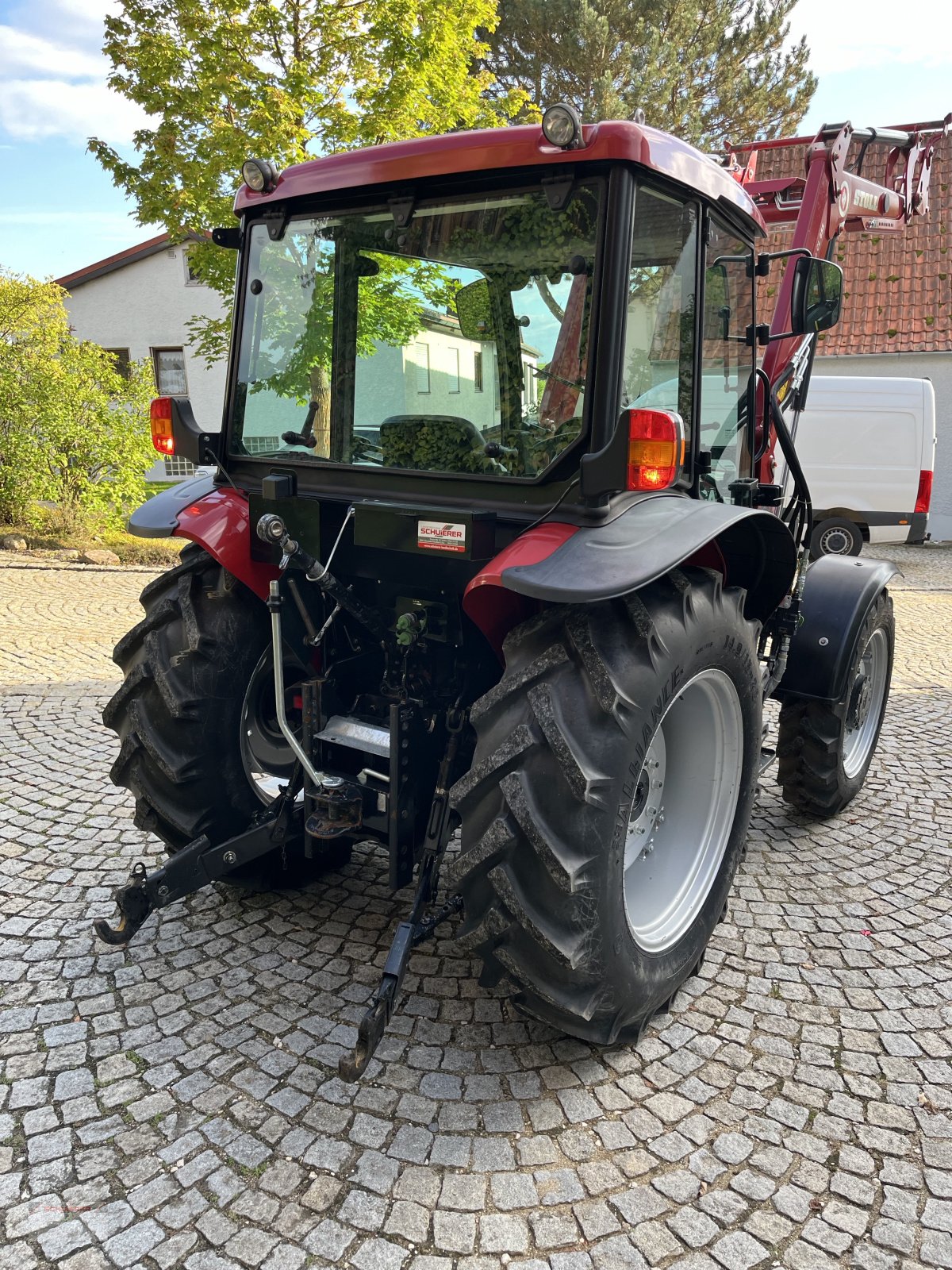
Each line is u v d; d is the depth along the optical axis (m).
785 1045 2.39
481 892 2.04
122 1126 2.04
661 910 2.50
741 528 2.64
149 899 2.44
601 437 2.04
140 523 2.70
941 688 6.13
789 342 3.81
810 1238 1.81
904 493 10.87
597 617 2.05
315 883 3.17
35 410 10.14
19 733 4.57
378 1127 2.06
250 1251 1.75
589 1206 1.87
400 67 8.64
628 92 17.16
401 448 2.39
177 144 8.53
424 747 2.43
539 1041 2.38
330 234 2.44
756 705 2.63
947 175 14.87
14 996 2.50
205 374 18.94
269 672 2.82
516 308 2.15
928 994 2.64
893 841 3.68
